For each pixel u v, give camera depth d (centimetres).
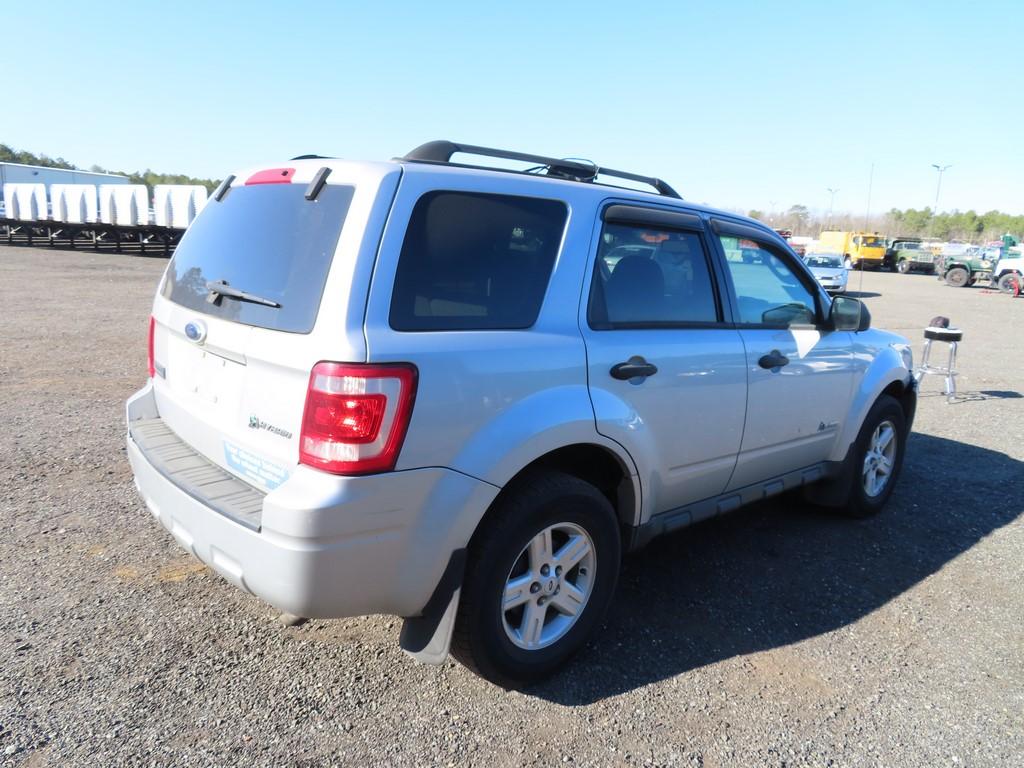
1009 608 363
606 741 253
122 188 2883
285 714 258
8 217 3238
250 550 227
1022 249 2886
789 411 388
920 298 2622
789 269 409
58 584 337
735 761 246
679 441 326
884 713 276
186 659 286
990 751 257
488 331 256
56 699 258
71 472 480
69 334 1036
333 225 239
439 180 254
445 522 239
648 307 319
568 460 304
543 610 281
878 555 421
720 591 368
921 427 743
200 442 283
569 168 341
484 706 269
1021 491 543
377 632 314
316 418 221
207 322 269
